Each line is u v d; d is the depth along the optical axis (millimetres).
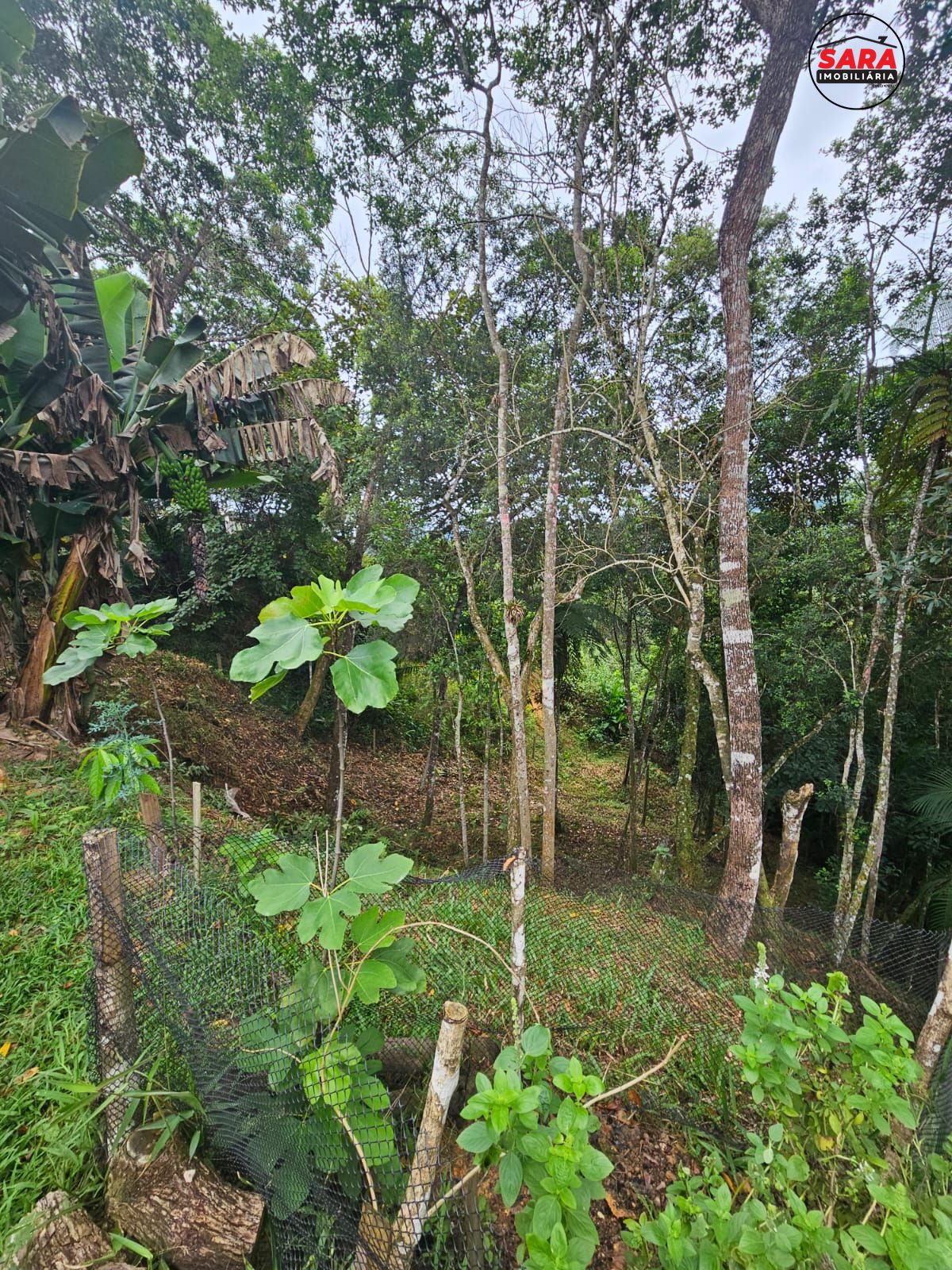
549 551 5133
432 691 8094
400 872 1510
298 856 1676
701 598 4773
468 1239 1475
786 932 3498
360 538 6441
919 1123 1835
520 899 1794
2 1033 2104
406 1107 1935
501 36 5258
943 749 5539
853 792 4781
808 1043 1680
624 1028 2646
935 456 4121
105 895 1720
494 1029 2518
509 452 4902
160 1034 1876
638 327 5406
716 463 6039
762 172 3980
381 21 5242
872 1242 1150
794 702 5723
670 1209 1343
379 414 6188
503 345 6047
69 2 7156
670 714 8797
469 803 8984
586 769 11836
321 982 1648
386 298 6141
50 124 3402
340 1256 1476
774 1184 1567
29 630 6352
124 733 2600
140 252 9031
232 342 9648
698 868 5953
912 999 3205
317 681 8672
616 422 5699
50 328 4305
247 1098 1663
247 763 7242
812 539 5801
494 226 5688
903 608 4379
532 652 5316
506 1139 1281
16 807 3645
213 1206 1497
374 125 5996
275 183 8008
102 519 5016
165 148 8289
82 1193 1586
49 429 4574
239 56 7539
